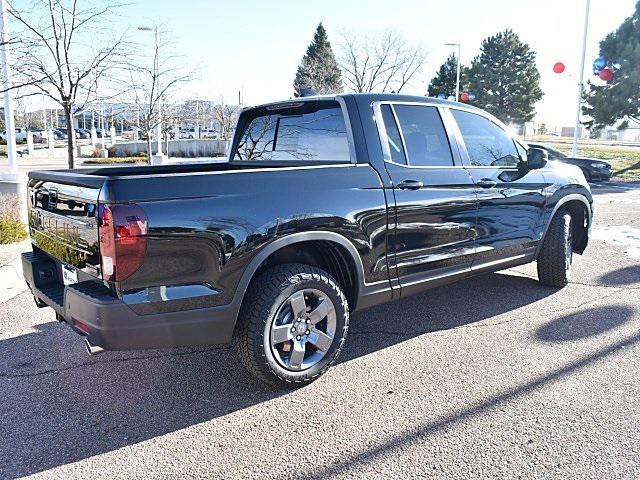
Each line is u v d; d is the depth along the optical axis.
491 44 53.94
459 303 5.36
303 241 3.47
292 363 3.51
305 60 48.66
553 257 5.61
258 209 3.25
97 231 2.92
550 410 3.26
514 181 4.98
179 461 2.83
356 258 3.73
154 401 3.46
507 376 3.72
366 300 3.90
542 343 4.29
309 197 3.47
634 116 27.44
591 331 4.53
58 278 3.65
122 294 2.89
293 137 4.47
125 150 35.00
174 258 2.99
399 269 4.02
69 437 3.05
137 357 4.13
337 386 3.64
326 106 4.16
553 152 18.73
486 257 4.77
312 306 3.64
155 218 2.92
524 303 5.32
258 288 3.37
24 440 3.02
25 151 39.94
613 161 26.30
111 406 3.39
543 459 2.78
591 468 2.70
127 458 2.86
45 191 3.64
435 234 4.24
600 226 9.92
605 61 26.83
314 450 2.91
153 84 19.47
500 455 2.82
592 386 3.55
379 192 3.84
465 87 54.41
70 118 9.60
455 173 4.42
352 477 2.68
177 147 34.62
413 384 3.64
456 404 3.36
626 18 27.56
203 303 3.12
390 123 4.14
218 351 4.24
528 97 53.66
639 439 2.94
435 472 2.70
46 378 3.77
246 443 2.99
